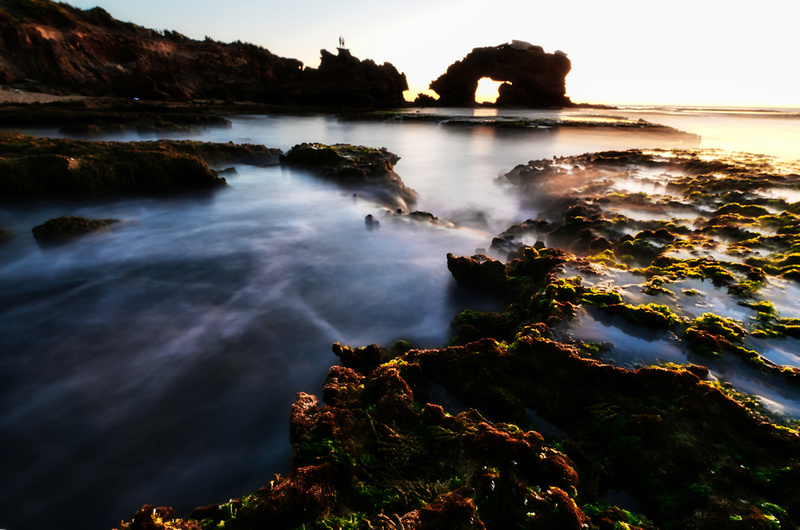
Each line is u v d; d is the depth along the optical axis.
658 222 9.53
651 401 3.98
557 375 4.46
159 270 10.61
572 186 15.66
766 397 3.95
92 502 4.84
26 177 14.12
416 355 5.11
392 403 4.16
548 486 3.21
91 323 8.27
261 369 6.96
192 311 8.76
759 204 10.20
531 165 20.50
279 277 10.30
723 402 3.77
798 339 4.80
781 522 2.89
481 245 12.19
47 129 31.56
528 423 4.16
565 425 4.09
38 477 5.09
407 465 3.51
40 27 52.84
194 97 67.75
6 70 48.12
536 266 7.86
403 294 9.35
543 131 45.31
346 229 13.58
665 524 3.12
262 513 3.00
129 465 5.25
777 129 51.44
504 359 4.77
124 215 14.49
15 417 5.96
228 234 13.12
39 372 6.89
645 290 6.07
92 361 7.19
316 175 19.56
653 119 67.19
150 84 57.88
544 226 11.47
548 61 103.12
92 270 10.52
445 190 21.19
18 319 8.35
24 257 10.94
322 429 3.82
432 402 4.61
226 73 73.81
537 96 106.81
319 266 10.91
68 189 14.62
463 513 2.91
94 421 5.93
